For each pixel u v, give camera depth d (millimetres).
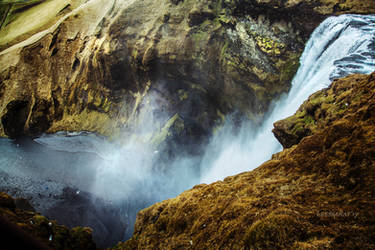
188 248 6391
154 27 25281
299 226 4320
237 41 21422
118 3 29438
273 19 19703
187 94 26062
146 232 8438
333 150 5523
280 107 19750
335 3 17656
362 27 15516
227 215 6031
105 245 19125
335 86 10594
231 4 21562
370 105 5422
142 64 25734
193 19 23469
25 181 25891
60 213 21469
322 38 17688
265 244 4465
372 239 3566
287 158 6801
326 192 4879
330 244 3764
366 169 4602
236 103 23266
